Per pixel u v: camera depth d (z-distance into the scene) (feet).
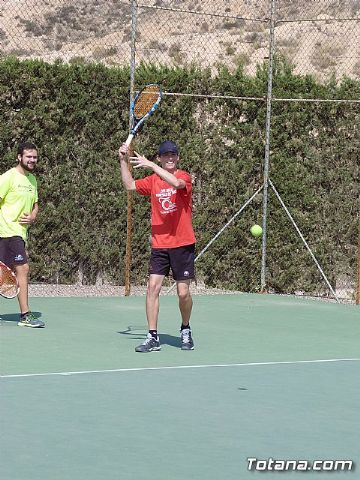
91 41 138.21
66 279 58.70
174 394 31.30
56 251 58.08
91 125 57.77
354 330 47.01
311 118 61.00
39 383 32.35
